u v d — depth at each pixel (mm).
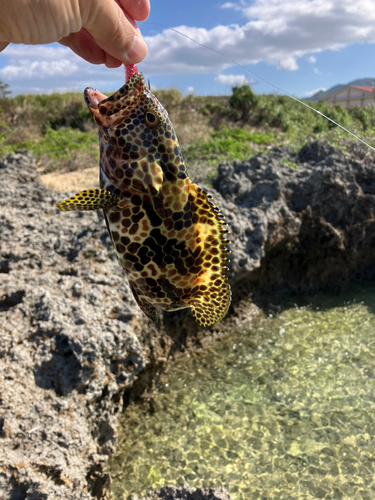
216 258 355
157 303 362
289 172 1885
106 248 1353
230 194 1793
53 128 4480
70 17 384
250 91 4602
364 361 1404
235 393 1276
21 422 791
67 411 859
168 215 340
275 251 1795
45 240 1406
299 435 1116
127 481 988
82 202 302
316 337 1565
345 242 1871
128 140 326
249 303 1739
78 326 993
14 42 397
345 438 1104
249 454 1061
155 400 1245
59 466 745
